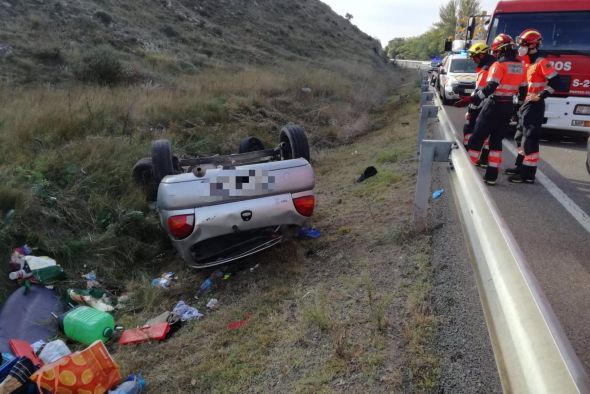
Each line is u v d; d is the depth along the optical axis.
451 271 3.39
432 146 4.02
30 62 12.95
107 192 5.91
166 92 11.51
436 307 3.04
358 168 8.26
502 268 1.85
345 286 3.66
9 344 3.36
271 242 4.63
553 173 6.20
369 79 24.67
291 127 5.74
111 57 13.51
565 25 7.50
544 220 4.51
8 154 6.21
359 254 4.27
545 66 5.36
